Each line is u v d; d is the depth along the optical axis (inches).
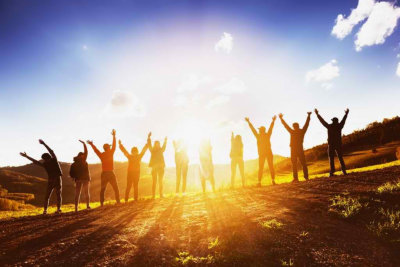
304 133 424.8
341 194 262.5
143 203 363.9
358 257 151.9
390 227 178.2
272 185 418.9
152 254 166.2
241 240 177.6
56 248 182.5
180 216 254.5
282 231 188.5
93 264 155.5
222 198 338.0
